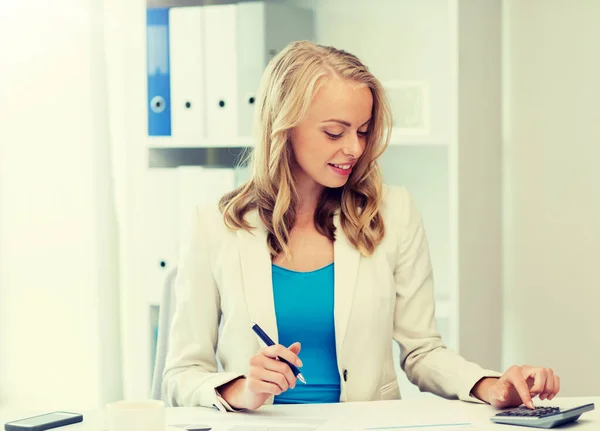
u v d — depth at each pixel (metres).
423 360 1.74
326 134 1.70
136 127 2.67
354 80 1.71
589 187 2.68
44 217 3.18
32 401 3.20
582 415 1.39
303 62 1.71
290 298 1.72
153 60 2.68
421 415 1.42
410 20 2.79
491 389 1.48
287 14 2.72
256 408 1.47
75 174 3.14
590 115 2.67
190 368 1.71
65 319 3.17
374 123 1.77
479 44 2.62
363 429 1.31
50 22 3.13
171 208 2.65
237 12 2.60
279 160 1.75
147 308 2.67
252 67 2.60
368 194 1.79
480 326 2.65
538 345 2.76
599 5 2.65
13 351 3.22
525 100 2.74
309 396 1.69
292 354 1.44
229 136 2.61
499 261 2.77
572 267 2.71
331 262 1.77
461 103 2.51
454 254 2.49
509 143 2.77
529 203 2.75
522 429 1.30
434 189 2.80
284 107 1.70
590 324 2.70
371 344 1.72
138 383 2.67
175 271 1.90
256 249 1.76
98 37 3.10
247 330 1.72
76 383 3.16
